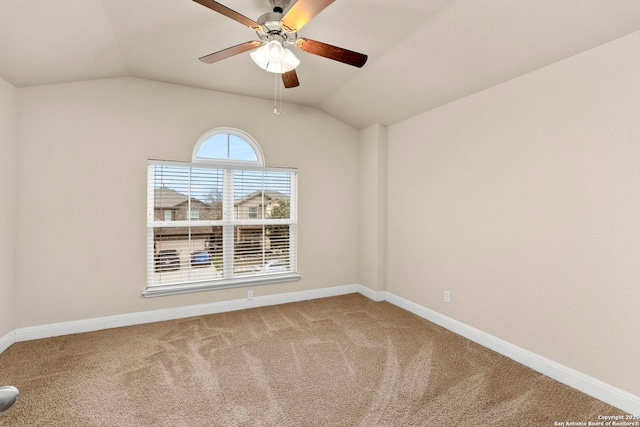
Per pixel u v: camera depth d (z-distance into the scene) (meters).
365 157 4.16
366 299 4.01
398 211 3.75
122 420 1.75
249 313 3.47
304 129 3.94
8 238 2.60
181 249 3.36
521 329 2.41
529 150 2.35
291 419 1.78
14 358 2.43
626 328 1.85
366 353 2.56
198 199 3.44
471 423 1.74
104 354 2.51
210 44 2.47
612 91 1.89
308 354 2.54
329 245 4.12
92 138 2.95
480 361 2.43
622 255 1.86
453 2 1.93
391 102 3.35
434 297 3.24
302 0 1.52
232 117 3.54
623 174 1.85
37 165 2.77
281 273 3.87
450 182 3.04
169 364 2.37
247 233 3.69
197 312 3.39
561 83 2.15
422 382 2.14
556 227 2.18
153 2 1.94
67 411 1.82
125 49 2.52
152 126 3.18
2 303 2.55
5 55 2.19
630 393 1.83
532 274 2.33
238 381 2.15
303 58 2.71
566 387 2.08
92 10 1.96
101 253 3.00
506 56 2.24
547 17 1.86
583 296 2.04
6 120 2.54
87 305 2.95
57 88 2.82
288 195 3.91
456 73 2.58
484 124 2.70
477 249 2.77
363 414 1.82
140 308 3.15
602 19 1.76
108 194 3.02
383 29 2.25
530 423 1.75
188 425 1.72
